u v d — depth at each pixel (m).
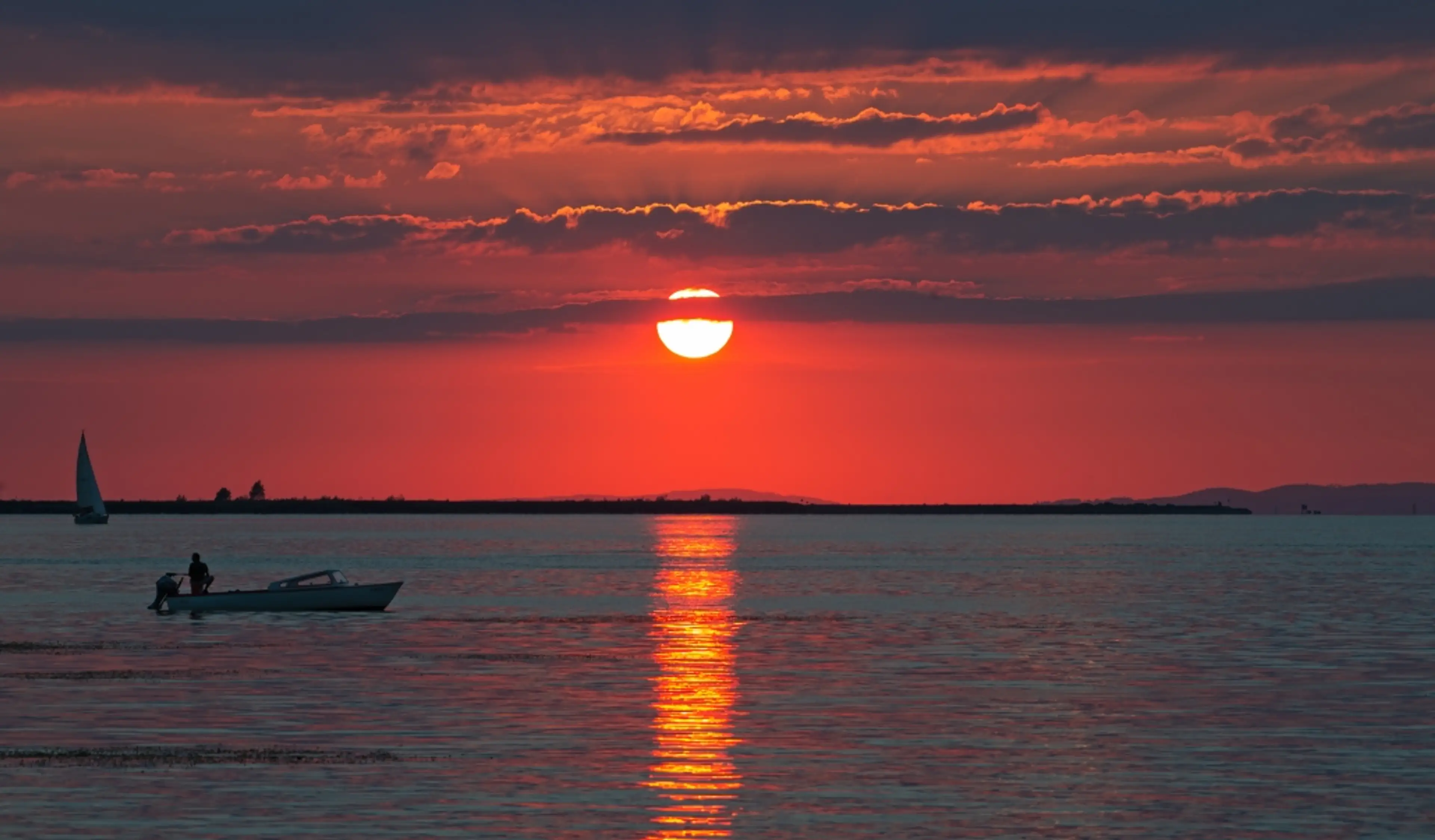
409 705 102.75
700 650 141.38
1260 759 83.56
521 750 85.38
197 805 71.12
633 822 68.62
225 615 182.25
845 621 178.62
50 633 157.25
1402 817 70.25
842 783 76.88
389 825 67.75
